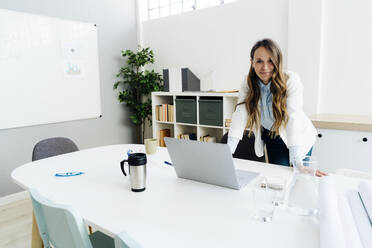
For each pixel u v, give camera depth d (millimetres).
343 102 2771
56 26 3240
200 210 1085
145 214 1059
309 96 2869
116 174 1557
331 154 2387
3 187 2969
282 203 1135
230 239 878
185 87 3490
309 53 2809
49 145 2170
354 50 2654
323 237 782
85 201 1192
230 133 1771
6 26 2814
